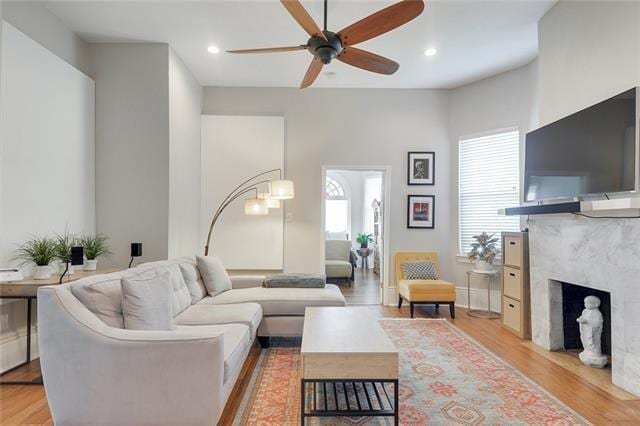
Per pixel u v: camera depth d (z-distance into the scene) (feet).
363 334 7.29
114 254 12.62
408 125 17.33
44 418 6.79
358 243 31.04
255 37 12.36
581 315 10.00
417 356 10.10
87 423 5.70
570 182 9.20
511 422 6.72
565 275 9.82
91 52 12.63
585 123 8.70
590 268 8.89
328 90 17.30
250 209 14.58
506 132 15.15
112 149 12.64
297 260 17.15
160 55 12.76
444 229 17.26
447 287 14.43
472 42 12.59
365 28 7.39
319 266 17.16
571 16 9.77
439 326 13.16
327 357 6.24
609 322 9.93
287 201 17.17
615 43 8.34
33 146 9.74
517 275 12.06
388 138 17.33
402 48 13.02
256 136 17.06
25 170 9.46
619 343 8.09
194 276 11.01
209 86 17.06
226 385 6.26
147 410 5.68
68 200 11.16
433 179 17.26
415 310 15.85
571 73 9.79
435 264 16.69
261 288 12.30
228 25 11.60
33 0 10.07
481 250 14.73
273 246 16.99
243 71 15.29
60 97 10.83
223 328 8.00
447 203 17.28
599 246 8.59
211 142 16.90
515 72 14.85
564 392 7.91
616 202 6.93
